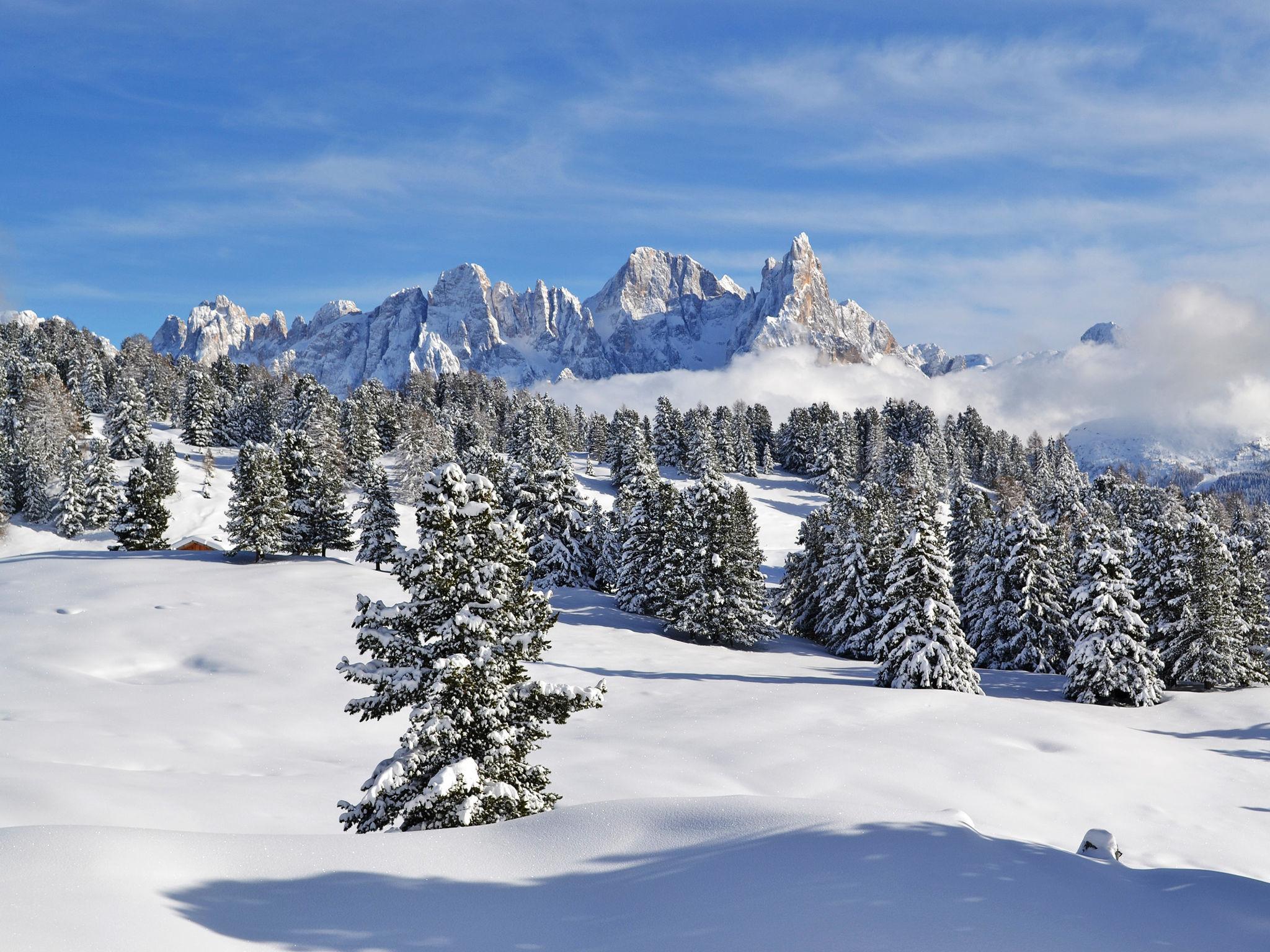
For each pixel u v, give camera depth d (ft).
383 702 41.19
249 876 26.84
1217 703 119.96
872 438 531.91
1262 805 76.23
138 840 26.96
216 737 86.07
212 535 285.02
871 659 177.27
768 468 533.96
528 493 224.12
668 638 170.30
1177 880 28.07
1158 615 143.43
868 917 23.98
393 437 454.40
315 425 358.64
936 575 123.24
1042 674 153.58
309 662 121.49
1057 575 176.45
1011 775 77.71
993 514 208.64
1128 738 94.43
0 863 23.54
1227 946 23.35
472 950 23.54
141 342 604.08
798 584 213.66
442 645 40.75
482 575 41.73
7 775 53.06
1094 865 28.84
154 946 21.01
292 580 179.11
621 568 202.18
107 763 71.87
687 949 23.02
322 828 55.26
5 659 118.32
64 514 272.10
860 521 202.39
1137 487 331.57
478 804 37.78
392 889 27.04
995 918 24.06
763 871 27.04
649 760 78.74
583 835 31.07
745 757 80.28
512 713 42.39
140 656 124.67
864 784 73.61
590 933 24.48
